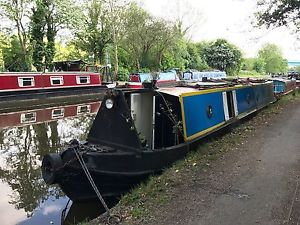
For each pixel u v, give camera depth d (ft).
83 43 123.65
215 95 34.37
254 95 48.16
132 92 25.08
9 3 93.97
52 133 46.47
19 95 68.74
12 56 109.09
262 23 48.67
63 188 23.29
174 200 19.81
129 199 20.70
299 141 31.35
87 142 25.94
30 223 21.52
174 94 27.76
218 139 33.14
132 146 23.88
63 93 77.00
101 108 25.27
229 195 20.17
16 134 46.14
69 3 104.83
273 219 17.25
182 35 164.55
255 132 35.70
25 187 27.22
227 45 196.54
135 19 131.44
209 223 17.21
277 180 22.03
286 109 52.95
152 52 141.90
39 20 101.86
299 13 46.16
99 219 18.75
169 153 25.66
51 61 106.11
